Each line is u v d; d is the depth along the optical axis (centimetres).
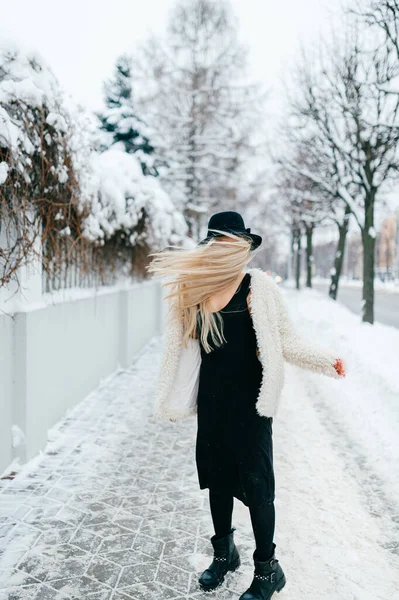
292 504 311
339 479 350
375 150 1073
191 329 217
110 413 520
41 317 392
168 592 226
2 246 343
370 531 280
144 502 318
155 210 768
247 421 209
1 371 343
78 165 413
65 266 487
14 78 322
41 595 222
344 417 500
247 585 233
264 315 211
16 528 280
